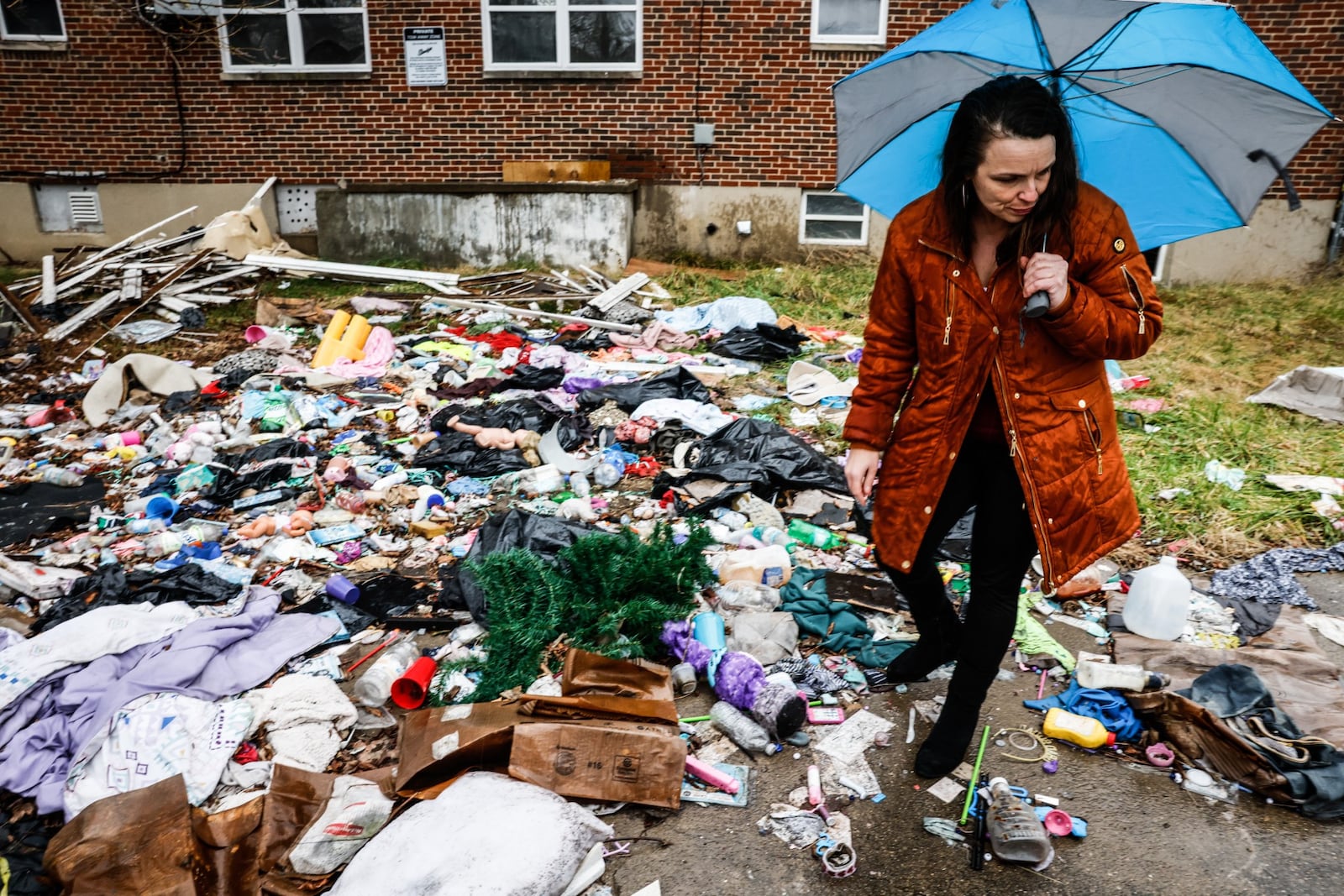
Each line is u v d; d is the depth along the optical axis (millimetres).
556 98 11672
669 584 3619
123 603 3814
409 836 2367
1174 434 5855
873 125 2918
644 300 9688
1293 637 3605
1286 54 10727
